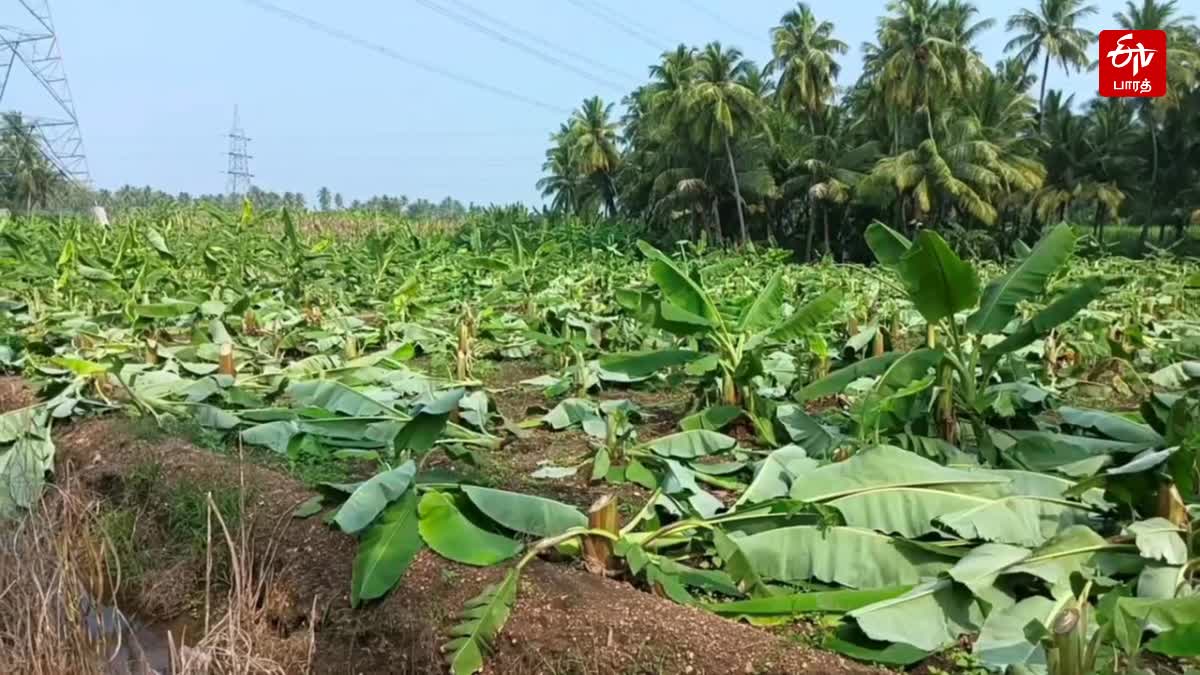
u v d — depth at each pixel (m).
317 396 6.52
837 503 4.38
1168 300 12.80
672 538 4.65
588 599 3.97
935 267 5.58
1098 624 3.21
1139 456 4.48
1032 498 4.42
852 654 3.59
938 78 40.53
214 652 3.99
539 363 10.36
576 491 5.69
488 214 32.97
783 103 45.56
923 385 5.51
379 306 13.30
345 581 4.55
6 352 9.45
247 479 5.65
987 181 39.28
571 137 61.47
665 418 7.59
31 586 4.20
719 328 6.80
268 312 11.71
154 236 14.29
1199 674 3.20
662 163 47.50
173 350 9.20
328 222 30.48
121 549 5.39
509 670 3.81
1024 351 8.86
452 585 4.21
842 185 42.72
